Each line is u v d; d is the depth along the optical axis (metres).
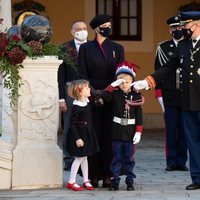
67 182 24.80
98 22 23.72
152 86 23.19
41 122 23.34
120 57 23.94
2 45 22.45
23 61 22.98
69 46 26.20
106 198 20.98
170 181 25.30
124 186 23.89
